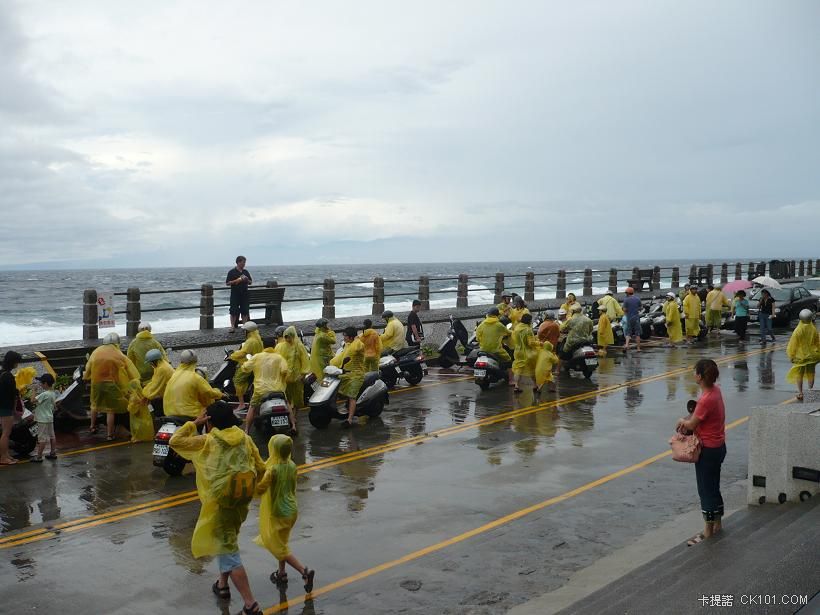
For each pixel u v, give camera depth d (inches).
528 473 417.4
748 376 749.9
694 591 221.8
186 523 342.0
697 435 296.4
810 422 325.7
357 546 312.0
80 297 2501.2
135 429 502.0
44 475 420.2
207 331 761.0
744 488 383.2
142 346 551.5
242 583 249.9
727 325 1174.3
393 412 594.2
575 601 239.8
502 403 629.6
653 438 498.6
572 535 322.3
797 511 305.3
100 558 300.8
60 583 276.7
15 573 285.4
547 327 735.7
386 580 278.4
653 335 1146.7
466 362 811.4
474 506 361.7
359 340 553.3
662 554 283.4
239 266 768.9
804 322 611.2
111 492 388.5
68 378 573.3
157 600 263.3
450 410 600.7
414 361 716.0
